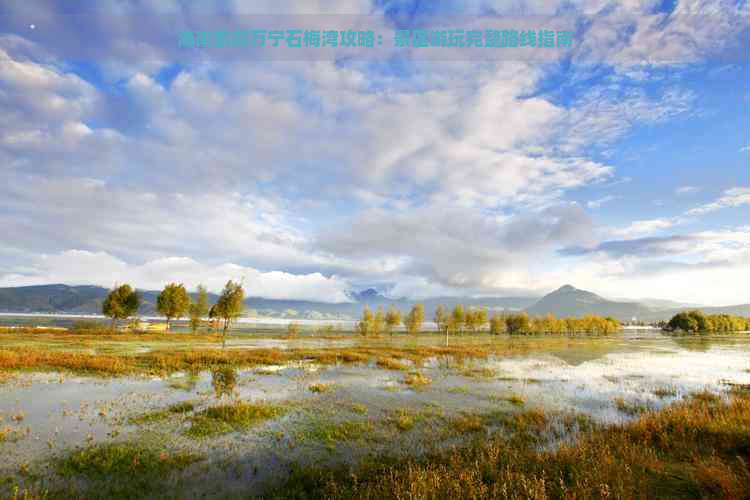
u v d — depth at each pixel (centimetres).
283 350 4634
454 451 1259
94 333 6406
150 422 1558
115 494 977
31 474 1054
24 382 2203
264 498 995
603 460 1080
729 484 867
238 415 1666
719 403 1941
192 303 7819
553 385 2745
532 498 862
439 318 9450
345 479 1088
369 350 4884
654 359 4828
